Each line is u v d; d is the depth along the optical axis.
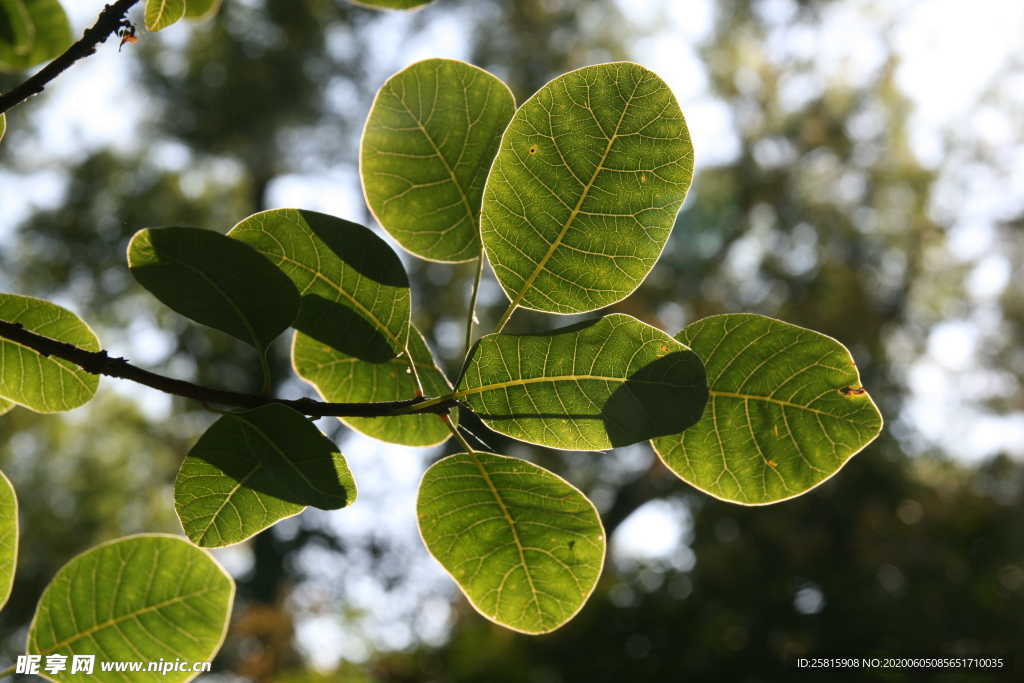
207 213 13.48
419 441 1.31
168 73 12.44
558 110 1.07
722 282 13.59
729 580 7.17
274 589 13.05
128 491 12.92
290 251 1.16
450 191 1.19
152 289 1.06
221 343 12.51
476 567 1.22
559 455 11.55
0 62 1.70
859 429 1.15
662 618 6.64
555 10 13.96
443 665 6.73
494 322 11.15
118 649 1.19
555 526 1.20
